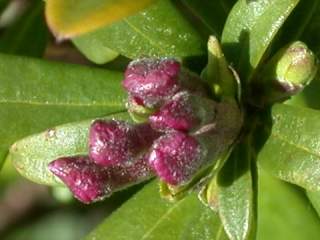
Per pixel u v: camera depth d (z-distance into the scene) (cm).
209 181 6
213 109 5
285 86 6
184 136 5
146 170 5
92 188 5
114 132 5
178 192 6
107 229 6
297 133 6
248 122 6
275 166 6
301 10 6
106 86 6
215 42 6
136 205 6
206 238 6
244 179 6
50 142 6
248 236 6
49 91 6
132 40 6
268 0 6
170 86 5
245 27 6
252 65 6
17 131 6
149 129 5
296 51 6
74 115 6
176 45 6
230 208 6
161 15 6
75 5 5
